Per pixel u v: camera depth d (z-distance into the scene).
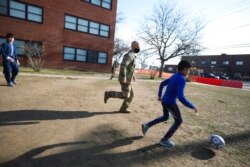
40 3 18.91
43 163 2.76
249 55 53.00
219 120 6.07
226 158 3.50
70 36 21.23
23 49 17.03
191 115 6.38
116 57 36.19
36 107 5.34
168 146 3.72
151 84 16.11
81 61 22.41
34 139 3.44
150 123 3.95
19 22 17.94
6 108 4.99
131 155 3.26
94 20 22.81
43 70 17.31
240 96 13.53
